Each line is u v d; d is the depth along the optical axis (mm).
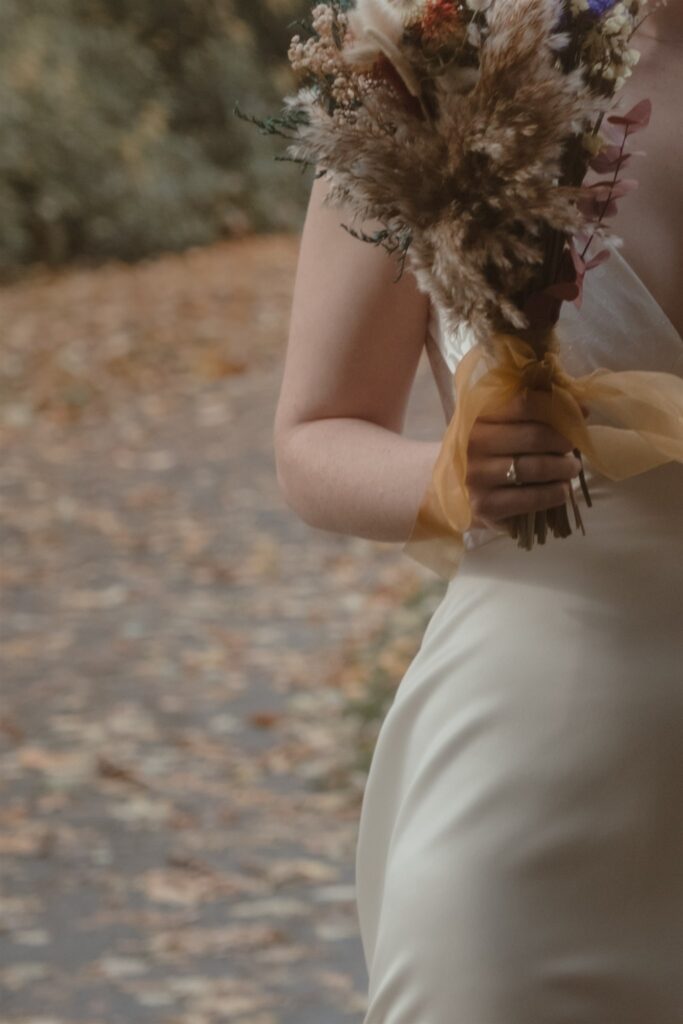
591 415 2805
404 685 2932
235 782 7543
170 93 25594
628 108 2844
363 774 7492
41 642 9648
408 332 2959
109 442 14305
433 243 2535
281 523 11930
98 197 23172
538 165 2484
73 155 23016
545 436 2666
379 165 2529
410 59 2572
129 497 12664
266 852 6770
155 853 6773
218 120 25688
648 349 2783
